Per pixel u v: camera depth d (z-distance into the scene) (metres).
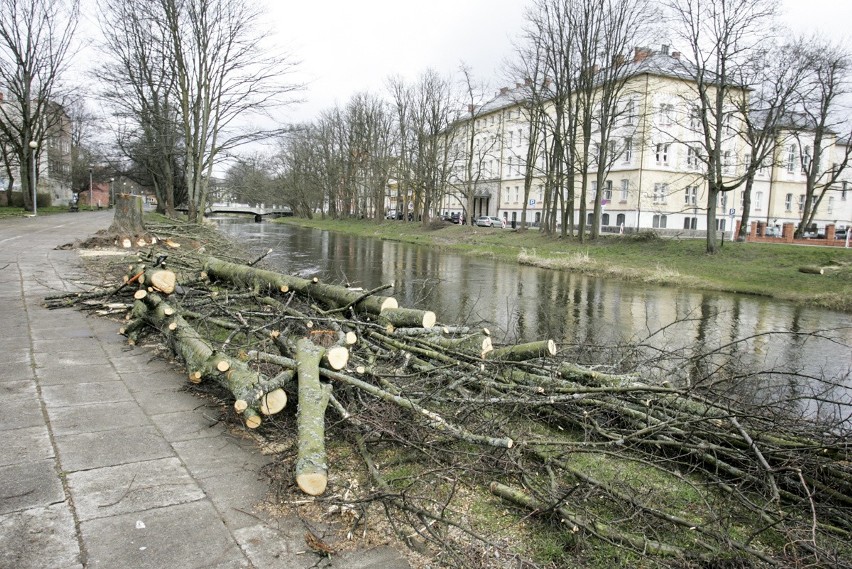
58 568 2.76
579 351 7.27
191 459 4.02
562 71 32.31
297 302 7.23
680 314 14.68
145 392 5.31
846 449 3.96
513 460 3.84
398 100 53.19
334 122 64.56
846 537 3.57
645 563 3.26
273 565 2.93
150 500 3.44
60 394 5.14
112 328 7.69
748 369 8.75
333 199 70.00
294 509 3.46
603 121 31.41
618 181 45.44
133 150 31.44
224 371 4.58
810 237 36.59
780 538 3.61
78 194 65.50
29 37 37.88
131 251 15.85
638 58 32.66
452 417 4.57
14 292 9.74
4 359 6.09
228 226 53.44
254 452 4.20
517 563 3.14
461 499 3.78
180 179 39.41
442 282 19.23
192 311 7.31
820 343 11.72
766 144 28.84
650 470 4.39
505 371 5.38
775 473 3.96
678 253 25.55
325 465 3.54
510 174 60.50
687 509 3.87
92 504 3.35
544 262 25.42
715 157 25.48
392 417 4.26
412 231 47.22
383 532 3.33
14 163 45.72
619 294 17.92
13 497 3.37
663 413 4.67
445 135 50.41
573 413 4.96
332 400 4.25
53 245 17.36
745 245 25.14
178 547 3.00
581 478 3.87
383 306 5.91
